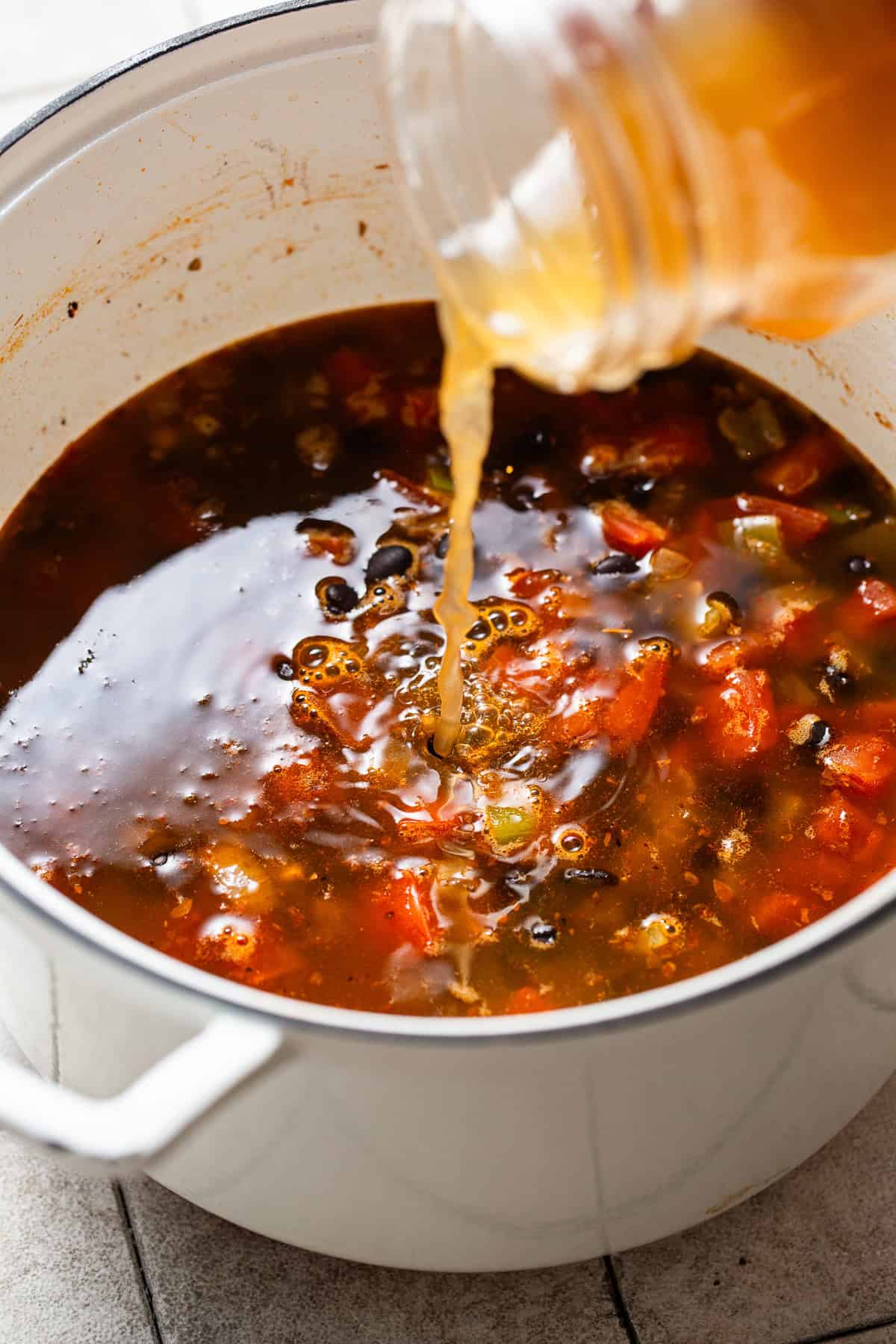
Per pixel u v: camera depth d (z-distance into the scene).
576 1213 0.57
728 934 0.60
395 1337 0.61
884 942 0.52
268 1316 0.61
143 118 0.66
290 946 0.60
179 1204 0.63
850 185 0.51
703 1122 0.56
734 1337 0.61
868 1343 0.61
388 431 0.70
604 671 0.64
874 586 0.66
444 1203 0.56
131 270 0.69
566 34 0.51
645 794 0.62
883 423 0.68
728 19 0.51
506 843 0.61
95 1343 0.61
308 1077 0.51
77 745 0.63
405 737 0.63
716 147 0.51
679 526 0.67
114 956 0.50
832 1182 0.63
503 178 0.57
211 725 0.64
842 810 0.62
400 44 0.55
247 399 0.71
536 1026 0.49
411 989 0.59
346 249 0.72
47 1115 0.49
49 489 0.68
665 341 0.53
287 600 0.66
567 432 0.69
